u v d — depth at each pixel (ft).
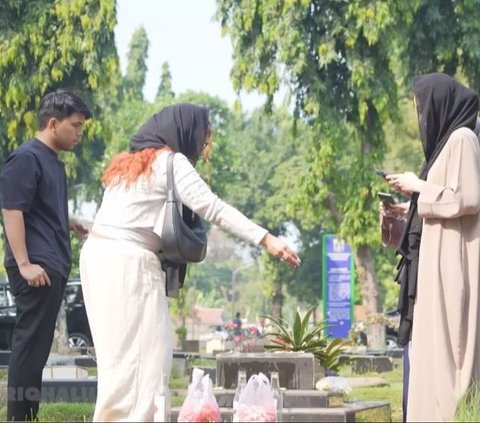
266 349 31.63
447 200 23.75
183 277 22.62
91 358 55.11
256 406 20.67
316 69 102.37
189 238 21.70
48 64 91.40
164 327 21.81
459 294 23.82
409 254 24.95
